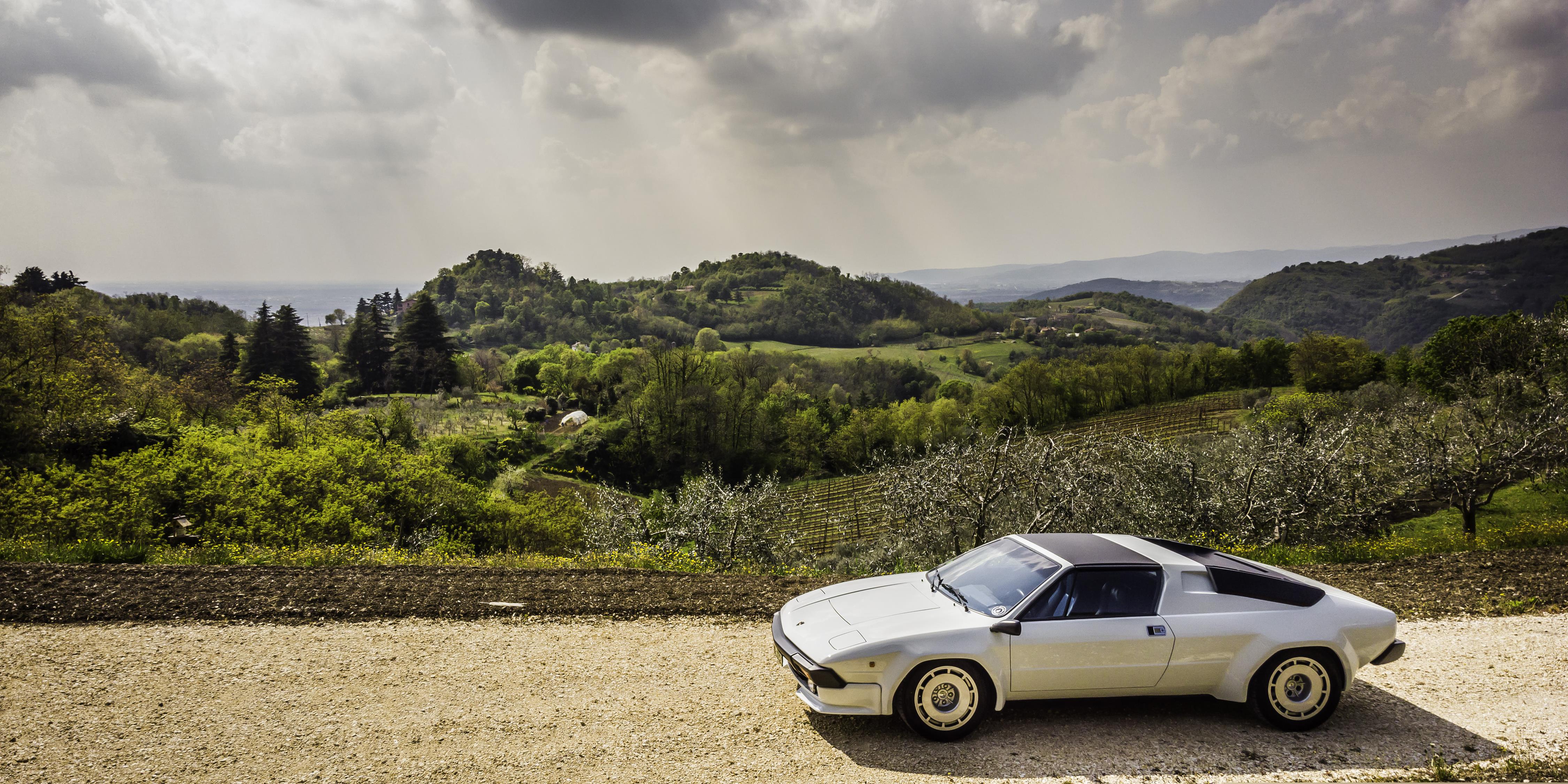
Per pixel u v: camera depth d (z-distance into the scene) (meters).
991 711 5.33
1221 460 21.62
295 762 4.72
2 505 21.06
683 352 91.00
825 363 152.00
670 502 23.83
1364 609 5.69
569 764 4.74
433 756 4.83
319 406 49.34
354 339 111.06
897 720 5.61
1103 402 90.19
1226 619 5.50
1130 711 5.81
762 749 5.03
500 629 7.66
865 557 20.33
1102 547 6.02
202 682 6.09
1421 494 26.44
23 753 4.77
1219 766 4.89
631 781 4.54
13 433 27.17
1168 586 5.61
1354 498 19.88
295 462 28.41
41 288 124.88
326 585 8.94
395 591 8.73
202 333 120.25
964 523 18.11
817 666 5.19
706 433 81.38
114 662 6.48
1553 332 42.88
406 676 6.30
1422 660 7.01
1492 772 4.78
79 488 22.67
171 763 4.68
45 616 7.57
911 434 80.81
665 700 5.88
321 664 6.56
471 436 70.19
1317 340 84.38
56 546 11.23
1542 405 25.78
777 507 20.36
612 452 79.19
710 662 6.80
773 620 6.38
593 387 107.06
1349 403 48.62
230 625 7.55
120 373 37.47
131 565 9.77
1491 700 6.02
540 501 43.22
